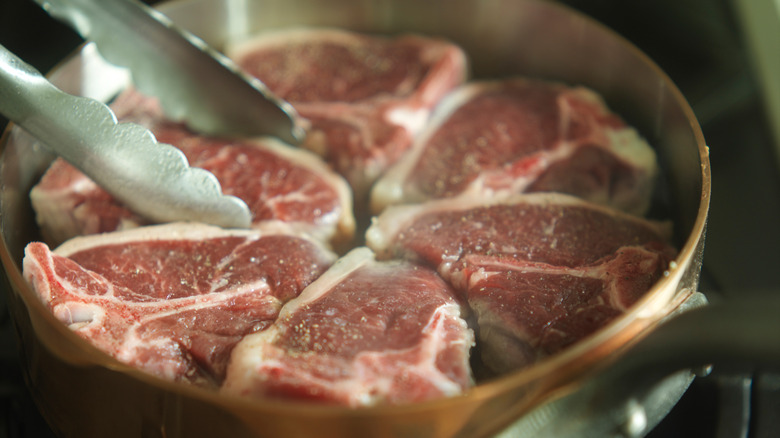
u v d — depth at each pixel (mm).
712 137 583
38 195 482
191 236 465
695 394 447
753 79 577
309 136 526
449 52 553
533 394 383
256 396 404
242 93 506
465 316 453
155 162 451
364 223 517
